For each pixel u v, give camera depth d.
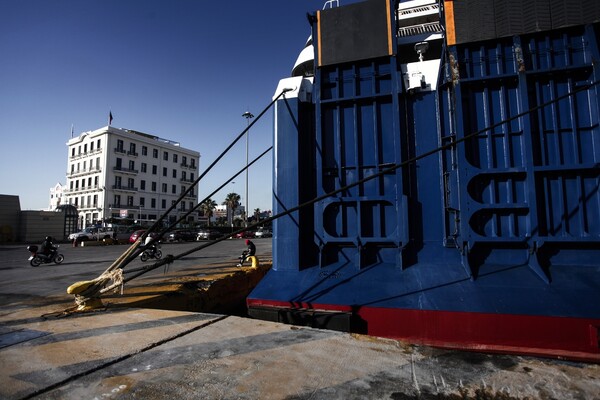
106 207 50.47
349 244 5.13
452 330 3.68
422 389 2.19
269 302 4.49
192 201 65.94
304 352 2.83
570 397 2.07
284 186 5.36
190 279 7.31
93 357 2.81
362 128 5.23
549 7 4.38
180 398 2.15
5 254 18.62
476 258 4.48
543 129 4.41
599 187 4.16
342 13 5.33
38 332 3.49
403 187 4.97
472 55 4.73
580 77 4.36
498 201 4.47
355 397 2.11
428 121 5.07
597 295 3.63
